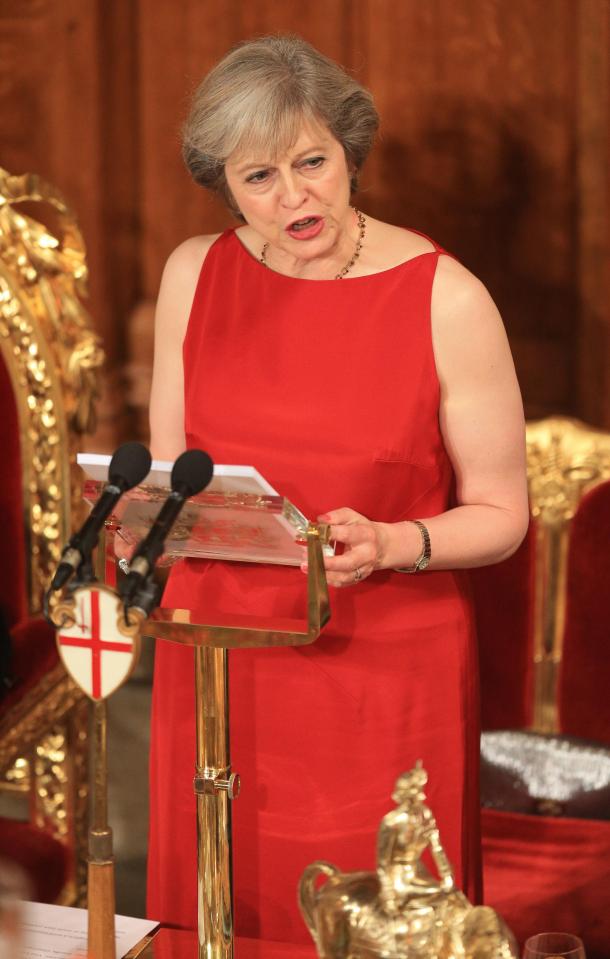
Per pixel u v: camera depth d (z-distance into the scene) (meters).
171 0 15.06
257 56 7.43
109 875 6.48
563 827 10.55
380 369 7.92
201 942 6.61
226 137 7.35
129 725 15.26
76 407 11.49
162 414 8.73
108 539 7.18
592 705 11.25
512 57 14.17
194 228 15.50
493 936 5.21
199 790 6.50
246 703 8.23
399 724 8.05
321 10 14.59
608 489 11.05
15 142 15.68
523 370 14.67
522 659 11.43
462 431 7.99
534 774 11.06
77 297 11.58
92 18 15.24
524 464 8.14
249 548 6.84
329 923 5.45
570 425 11.38
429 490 8.08
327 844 8.15
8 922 6.74
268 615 8.13
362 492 7.92
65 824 11.60
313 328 8.06
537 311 14.57
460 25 14.23
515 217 14.44
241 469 6.11
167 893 8.61
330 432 7.92
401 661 8.05
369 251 8.21
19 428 11.46
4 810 12.50
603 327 14.39
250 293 8.27
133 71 15.34
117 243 15.68
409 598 8.06
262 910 8.38
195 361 8.35
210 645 6.36
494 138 14.34
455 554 7.70
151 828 8.75
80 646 5.56
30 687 10.94
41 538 11.60
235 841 8.39
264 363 8.12
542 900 9.74
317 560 6.36
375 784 8.08
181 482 5.82
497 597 11.43
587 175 14.16
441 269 7.92
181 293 8.55
